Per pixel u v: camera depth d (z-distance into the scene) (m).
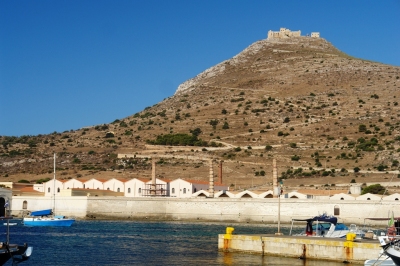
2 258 73.06
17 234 146.12
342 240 92.31
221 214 199.88
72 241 129.75
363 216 183.12
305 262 90.62
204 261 94.81
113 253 108.44
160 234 148.25
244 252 102.25
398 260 74.75
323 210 187.12
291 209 191.50
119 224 184.38
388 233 88.75
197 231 158.12
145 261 97.69
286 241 96.50
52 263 95.94
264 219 194.12
